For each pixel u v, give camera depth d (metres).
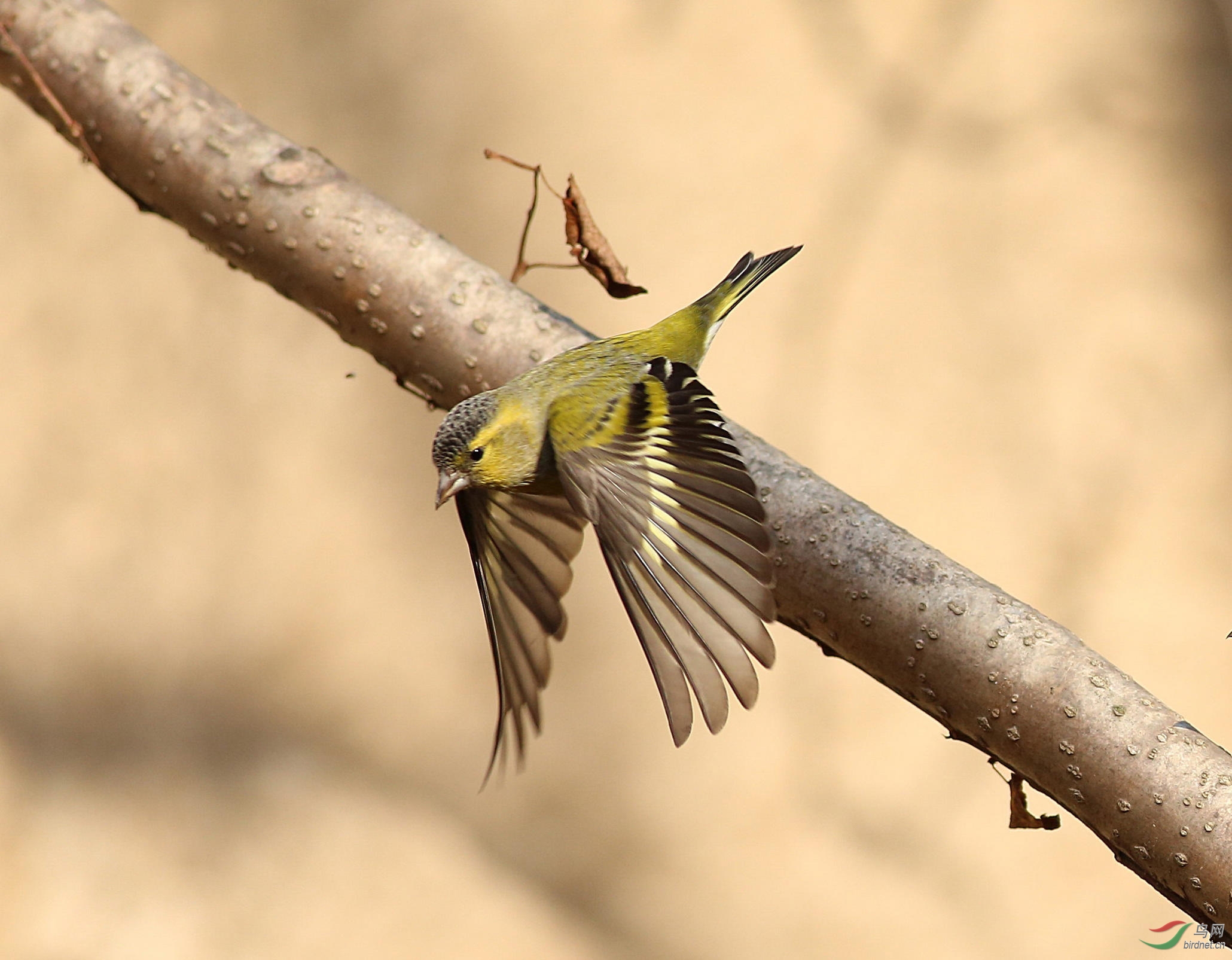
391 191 13.53
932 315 13.02
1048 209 13.13
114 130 5.64
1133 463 12.57
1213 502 12.46
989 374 12.87
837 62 13.62
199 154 5.53
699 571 3.89
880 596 4.44
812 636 4.70
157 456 13.34
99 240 13.70
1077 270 12.98
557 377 4.93
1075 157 13.22
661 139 13.45
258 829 12.67
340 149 13.65
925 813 12.19
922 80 13.54
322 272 5.43
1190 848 3.88
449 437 4.86
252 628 13.05
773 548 4.36
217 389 13.41
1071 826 12.01
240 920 12.44
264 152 5.51
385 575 13.09
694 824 12.38
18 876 12.44
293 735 12.88
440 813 12.68
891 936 12.01
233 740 12.88
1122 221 13.05
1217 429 12.58
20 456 13.37
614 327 13.10
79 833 12.62
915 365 12.94
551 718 12.66
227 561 13.16
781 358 13.02
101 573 13.15
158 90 5.62
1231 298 12.87
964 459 12.73
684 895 12.30
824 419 12.88
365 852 12.58
